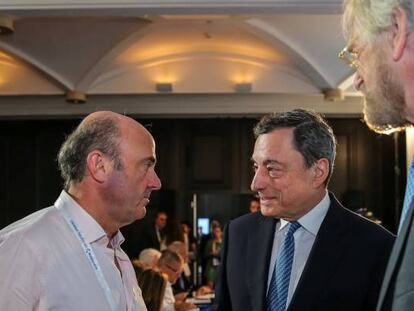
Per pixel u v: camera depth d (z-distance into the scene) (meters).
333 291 1.23
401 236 0.72
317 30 4.90
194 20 4.79
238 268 1.42
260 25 4.90
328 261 1.26
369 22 0.73
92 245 1.22
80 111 7.19
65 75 6.13
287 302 1.28
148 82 6.42
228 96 7.11
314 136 1.27
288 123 1.29
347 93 6.50
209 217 7.64
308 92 6.29
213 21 4.84
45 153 7.80
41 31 5.09
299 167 1.27
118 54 5.65
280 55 5.90
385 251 1.26
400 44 0.70
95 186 1.23
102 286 1.19
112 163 1.23
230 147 7.48
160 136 7.58
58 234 1.18
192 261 6.99
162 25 4.98
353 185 7.28
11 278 1.11
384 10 0.71
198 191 7.50
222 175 7.49
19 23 4.82
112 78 6.43
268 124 1.32
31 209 7.79
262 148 1.29
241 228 1.50
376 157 7.28
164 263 3.66
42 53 5.68
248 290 1.36
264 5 2.89
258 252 1.40
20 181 7.82
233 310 1.39
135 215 1.28
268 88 6.32
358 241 1.28
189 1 2.91
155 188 1.31
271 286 1.33
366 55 0.75
